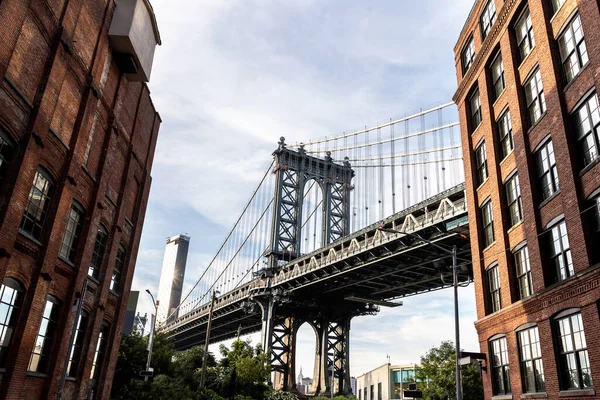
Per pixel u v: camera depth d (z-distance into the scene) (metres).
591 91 16.83
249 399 42.41
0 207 15.15
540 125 20.27
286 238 78.62
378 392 74.62
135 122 27.34
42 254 17.66
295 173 83.38
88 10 20.42
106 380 24.86
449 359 36.16
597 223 16.33
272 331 72.00
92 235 21.91
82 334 22.19
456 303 21.27
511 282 22.08
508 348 21.41
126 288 27.42
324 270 62.97
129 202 27.66
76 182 19.80
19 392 16.50
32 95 16.73
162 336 41.44
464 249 45.62
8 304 16.27
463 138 29.62
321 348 75.12
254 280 77.06
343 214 82.62
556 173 19.11
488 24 27.86
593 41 16.55
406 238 47.38
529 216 20.44
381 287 65.38
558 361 17.55
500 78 25.56
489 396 23.00
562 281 17.09
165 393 30.69
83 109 20.16
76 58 19.56
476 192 27.47
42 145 16.92
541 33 20.22
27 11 16.12
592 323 15.41
